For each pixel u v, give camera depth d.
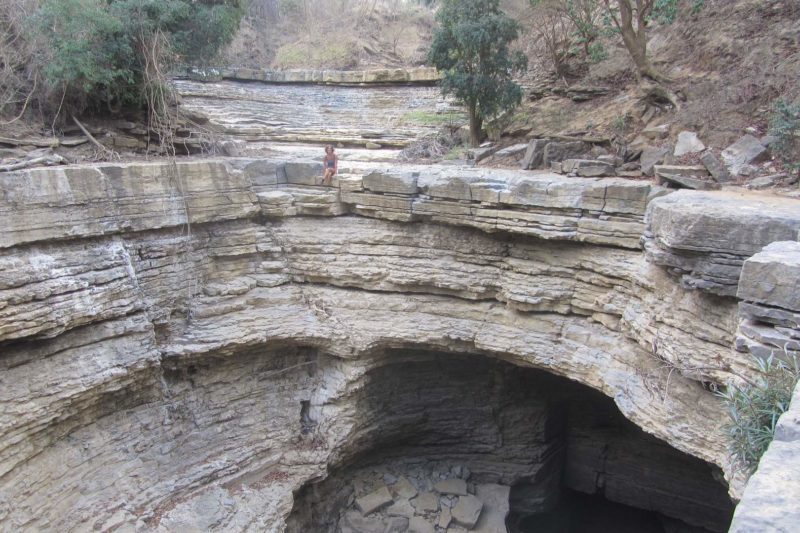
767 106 15.04
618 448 19.88
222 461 14.66
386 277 15.44
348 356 15.62
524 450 18.95
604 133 17.16
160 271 13.59
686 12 19.02
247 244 15.23
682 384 10.97
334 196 15.46
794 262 7.20
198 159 16.23
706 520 18.70
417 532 16.56
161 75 16.48
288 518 15.85
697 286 10.09
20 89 15.01
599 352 13.17
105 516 12.33
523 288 14.14
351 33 33.69
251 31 34.47
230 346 14.43
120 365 12.30
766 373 6.80
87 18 14.46
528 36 23.31
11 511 10.79
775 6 17.34
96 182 12.02
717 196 11.60
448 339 15.30
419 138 21.84
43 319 10.84
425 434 18.75
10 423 10.68
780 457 3.92
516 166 16.73
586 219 12.77
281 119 24.72
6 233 10.62
